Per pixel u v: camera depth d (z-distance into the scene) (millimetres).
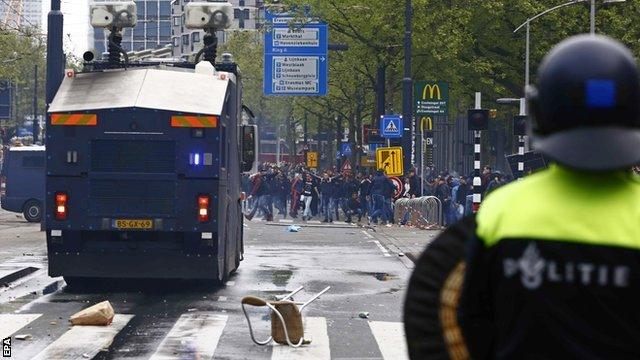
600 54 8453
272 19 122875
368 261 61562
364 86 150250
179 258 43844
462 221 8695
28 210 108875
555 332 7918
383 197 111438
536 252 8055
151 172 43594
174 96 43875
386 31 120125
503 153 164000
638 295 7918
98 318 35500
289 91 123000
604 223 8062
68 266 44156
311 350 31125
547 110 8531
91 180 43719
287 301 32125
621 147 8289
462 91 131000
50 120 43781
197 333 34062
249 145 52938
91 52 46062
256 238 83062
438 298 8625
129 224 43531
